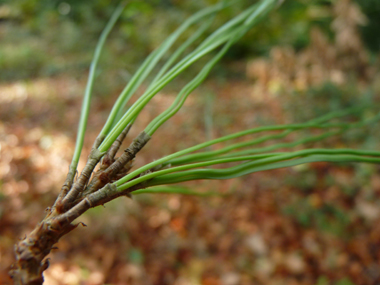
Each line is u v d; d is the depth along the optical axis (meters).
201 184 0.45
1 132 0.54
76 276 0.32
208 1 0.80
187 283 0.34
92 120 0.60
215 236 0.39
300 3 0.88
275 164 0.07
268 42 0.88
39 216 0.39
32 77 0.77
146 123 0.57
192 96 0.68
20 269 0.05
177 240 0.38
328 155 0.07
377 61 0.70
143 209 0.40
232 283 0.34
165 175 0.07
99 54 0.10
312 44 0.72
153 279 0.34
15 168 0.46
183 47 0.10
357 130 0.49
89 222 0.37
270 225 0.40
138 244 0.37
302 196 0.43
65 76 0.77
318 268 0.35
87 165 0.07
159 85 0.07
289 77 0.70
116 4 1.00
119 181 0.06
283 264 0.36
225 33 0.10
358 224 0.39
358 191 0.42
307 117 0.56
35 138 0.53
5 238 0.35
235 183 0.45
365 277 0.34
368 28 0.77
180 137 0.55
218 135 0.56
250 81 0.76
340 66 0.69
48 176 0.45
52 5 1.09
